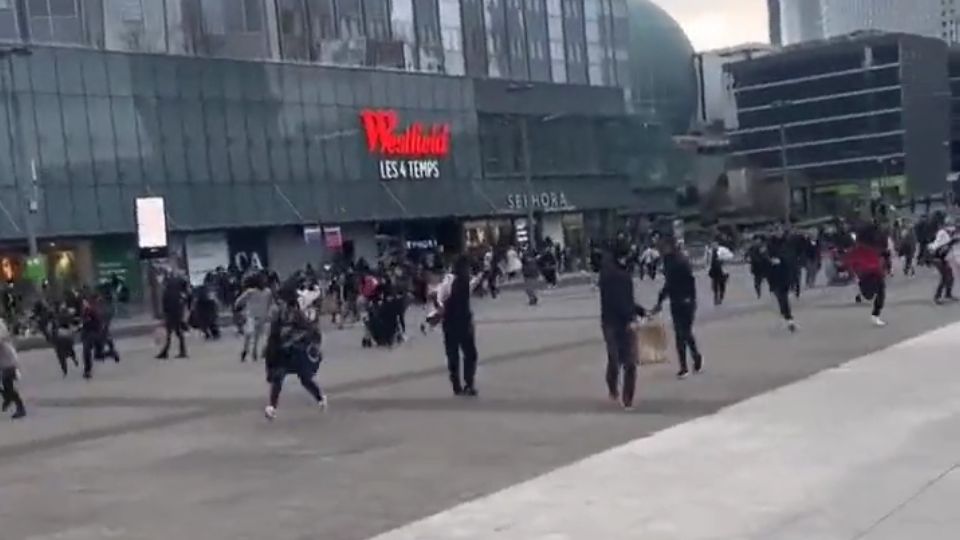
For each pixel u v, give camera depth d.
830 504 9.48
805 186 136.00
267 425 16.53
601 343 25.45
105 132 57.50
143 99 59.31
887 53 136.88
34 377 28.12
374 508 10.68
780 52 145.88
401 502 10.86
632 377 15.65
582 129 85.56
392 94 71.62
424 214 71.56
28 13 56.03
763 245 37.56
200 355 31.28
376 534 9.70
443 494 11.07
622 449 12.59
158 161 59.56
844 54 139.50
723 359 19.94
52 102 55.66
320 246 67.12
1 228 52.59
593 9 89.38
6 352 19.95
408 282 43.75
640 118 99.06
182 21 62.00
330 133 67.69
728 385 16.84
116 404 20.81
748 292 40.19
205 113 61.94
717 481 10.63
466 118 76.06
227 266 62.56
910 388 15.16
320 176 66.88
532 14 83.62
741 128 147.75
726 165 124.69
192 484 12.50
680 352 18.22
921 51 140.75
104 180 57.12
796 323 25.80
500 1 81.00
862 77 138.50
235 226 61.72
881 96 137.50
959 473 10.23
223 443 15.19
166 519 10.84
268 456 13.94
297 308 17.66
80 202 55.94
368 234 71.00
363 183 69.00
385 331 29.38
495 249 67.00
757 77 146.25
